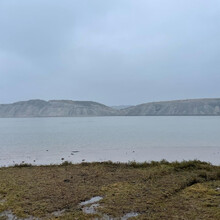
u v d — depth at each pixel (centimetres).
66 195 679
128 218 527
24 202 621
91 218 530
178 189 727
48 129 5816
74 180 845
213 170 978
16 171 1015
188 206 590
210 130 4862
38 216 542
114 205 602
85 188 746
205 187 742
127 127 6369
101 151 2197
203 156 1889
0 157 1864
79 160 1705
